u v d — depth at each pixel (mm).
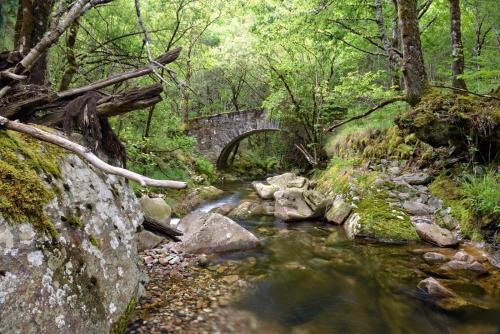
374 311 3957
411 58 6930
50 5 4562
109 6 9102
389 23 11930
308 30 11141
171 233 4797
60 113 3486
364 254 5812
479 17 12148
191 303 3900
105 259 2955
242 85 25938
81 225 2773
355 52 13781
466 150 6820
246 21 22312
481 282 4395
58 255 2350
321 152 17094
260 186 13492
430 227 6250
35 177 2461
